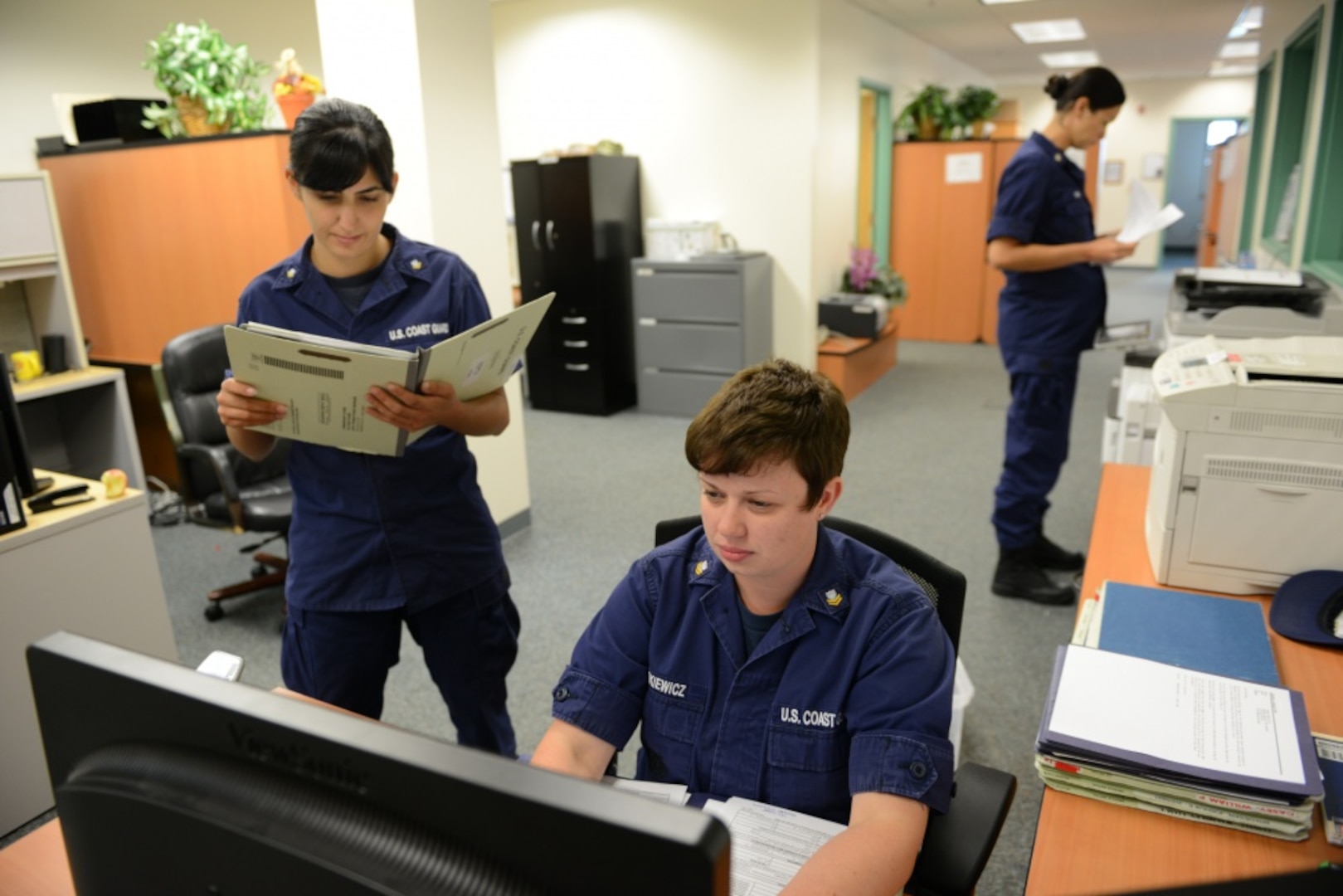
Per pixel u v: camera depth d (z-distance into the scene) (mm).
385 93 2979
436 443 1627
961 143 7012
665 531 1327
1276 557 1486
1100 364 6406
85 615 2031
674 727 1061
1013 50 8266
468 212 3152
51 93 3979
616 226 5348
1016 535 2875
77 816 578
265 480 3002
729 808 993
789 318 5477
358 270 1590
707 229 5168
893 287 6418
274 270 1586
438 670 1771
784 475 902
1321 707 1209
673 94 5418
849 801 1004
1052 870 976
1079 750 1064
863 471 4242
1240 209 6871
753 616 1038
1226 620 1380
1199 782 1021
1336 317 2504
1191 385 1483
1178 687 1167
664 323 5227
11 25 3809
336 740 475
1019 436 2797
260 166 3314
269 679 2582
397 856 460
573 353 5387
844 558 1055
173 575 3320
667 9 5312
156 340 3852
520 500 3576
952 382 6047
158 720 538
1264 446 1446
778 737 1007
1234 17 6277
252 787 504
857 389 5766
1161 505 1589
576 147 5375
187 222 3566
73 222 3885
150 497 3998
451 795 450
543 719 2328
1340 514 1436
